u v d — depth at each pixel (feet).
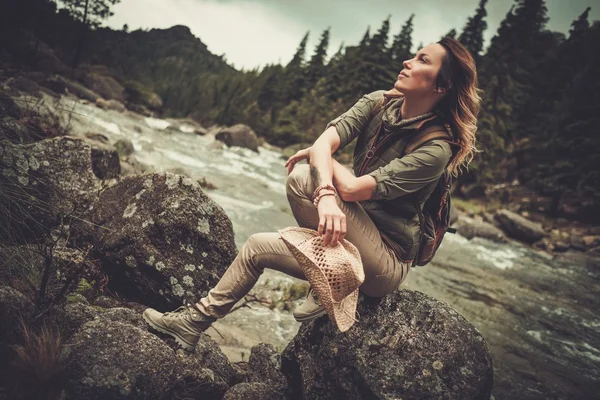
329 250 6.40
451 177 7.28
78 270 8.11
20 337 6.54
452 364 7.39
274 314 15.14
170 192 10.05
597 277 46.42
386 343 7.55
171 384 6.67
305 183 6.95
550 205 90.07
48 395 6.01
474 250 45.11
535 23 149.89
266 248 7.12
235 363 10.20
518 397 14.30
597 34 138.41
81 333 6.49
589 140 86.89
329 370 7.74
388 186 6.53
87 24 141.79
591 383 16.69
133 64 298.35
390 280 7.32
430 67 6.67
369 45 134.72
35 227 9.41
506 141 105.50
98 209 10.66
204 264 10.00
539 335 21.39
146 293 9.77
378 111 7.50
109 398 5.98
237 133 97.91
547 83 132.77
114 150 21.77
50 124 17.72
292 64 216.95
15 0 105.91
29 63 98.73
